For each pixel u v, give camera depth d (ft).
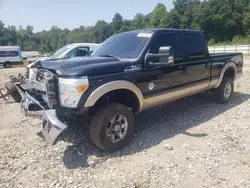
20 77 16.69
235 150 12.64
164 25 277.44
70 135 14.64
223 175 10.48
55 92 11.76
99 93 11.79
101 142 12.28
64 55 32.40
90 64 12.42
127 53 14.71
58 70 11.91
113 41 16.67
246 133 14.74
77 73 11.39
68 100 11.46
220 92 20.79
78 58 14.11
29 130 15.85
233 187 9.66
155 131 15.42
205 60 18.28
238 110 19.40
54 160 11.99
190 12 263.49
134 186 9.88
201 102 21.83
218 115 18.35
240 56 22.79
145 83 13.88
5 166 11.44
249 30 228.84
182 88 16.53
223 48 116.98
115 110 12.48
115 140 12.82
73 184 10.12
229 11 244.83
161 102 15.48
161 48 13.41
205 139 14.05
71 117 12.54
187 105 20.94
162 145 13.46
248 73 38.14
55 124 11.18
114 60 13.62
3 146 13.47
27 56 142.61
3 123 17.26
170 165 11.34
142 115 18.45
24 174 10.84
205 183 9.96
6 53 93.81
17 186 10.03
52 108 11.89
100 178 10.52
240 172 10.68
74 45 33.71
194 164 11.38
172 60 13.34
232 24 241.96
